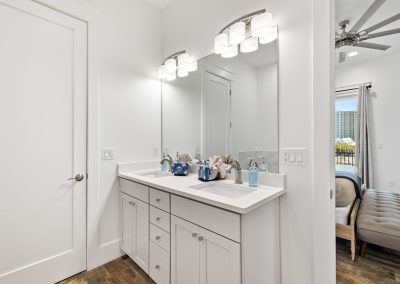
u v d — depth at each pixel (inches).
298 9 51.3
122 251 77.7
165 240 56.0
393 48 131.3
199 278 46.9
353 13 89.0
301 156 50.7
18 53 57.1
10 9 55.9
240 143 64.1
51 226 62.7
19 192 57.4
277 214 53.1
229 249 40.8
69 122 66.0
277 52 55.1
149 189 61.9
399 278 64.3
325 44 47.1
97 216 71.7
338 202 81.0
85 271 68.9
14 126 56.6
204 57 75.1
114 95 76.2
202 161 74.0
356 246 82.9
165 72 84.1
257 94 59.6
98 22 71.9
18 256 57.3
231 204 40.1
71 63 66.2
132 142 81.3
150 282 63.4
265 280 48.3
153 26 89.2
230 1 66.1
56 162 63.6
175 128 85.7
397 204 84.7
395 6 86.6
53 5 62.2
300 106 51.2
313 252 48.6
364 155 147.2
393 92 139.3
